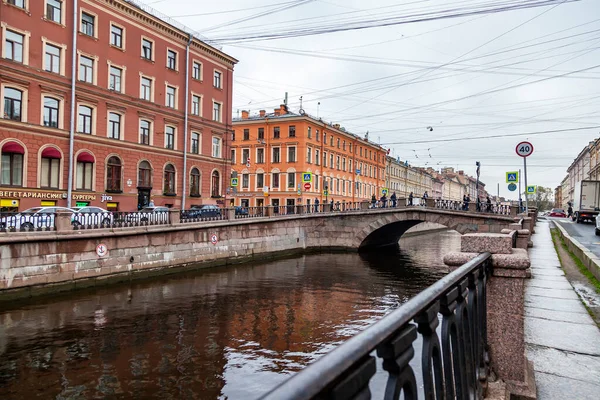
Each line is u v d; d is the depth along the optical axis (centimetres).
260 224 3114
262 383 1034
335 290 2141
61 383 1002
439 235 6638
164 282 2148
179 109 3519
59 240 1745
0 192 2267
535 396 381
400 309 181
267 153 5275
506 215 3198
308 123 5144
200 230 2531
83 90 2733
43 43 2505
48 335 1311
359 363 143
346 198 6166
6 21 2328
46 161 2547
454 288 282
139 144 3122
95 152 2802
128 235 2059
